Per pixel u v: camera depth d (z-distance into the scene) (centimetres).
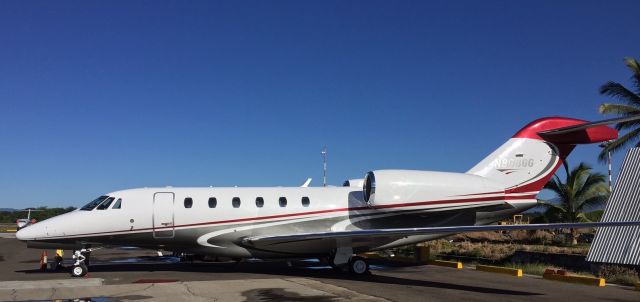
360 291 1282
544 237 3622
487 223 1809
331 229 1769
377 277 1614
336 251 1695
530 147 1834
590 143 1841
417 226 1770
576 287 1422
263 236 1691
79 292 1235
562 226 1301
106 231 1669
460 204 1736
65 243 1664
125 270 1770
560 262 1939
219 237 1716
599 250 1717
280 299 1151
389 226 1783
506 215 1811
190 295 1197
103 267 1886
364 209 1794
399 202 1714
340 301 1134
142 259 2277
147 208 1689
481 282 1514
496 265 2005
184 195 1725
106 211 1669
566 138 1839
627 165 1794
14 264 2028
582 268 1830
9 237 4122
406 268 1931
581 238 3641
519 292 1317
